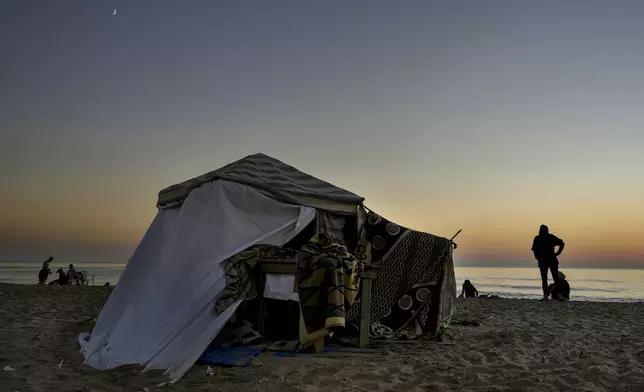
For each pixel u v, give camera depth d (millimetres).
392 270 7562
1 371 5238
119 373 5219
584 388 4949
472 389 4906
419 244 7656
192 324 5840
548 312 11203
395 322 7379
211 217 7184
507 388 4953
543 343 7191
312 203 7590
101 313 7414
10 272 108500
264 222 7340
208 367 5398
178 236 7102
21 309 10047
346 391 4707
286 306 7129
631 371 5512
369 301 6797
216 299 6078
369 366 5605
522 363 5969
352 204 7812
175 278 6457
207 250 6660
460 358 6125
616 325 9086
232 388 4758
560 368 5723
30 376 5066
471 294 19312
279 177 8008
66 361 5758
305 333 6184
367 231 7762
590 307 12383
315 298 6242
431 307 7453
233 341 6480
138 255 8000
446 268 7684
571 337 7707
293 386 4840
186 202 7641
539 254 14703
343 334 7379
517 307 12312
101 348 6020
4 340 6785
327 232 7645
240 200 7430
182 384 4883
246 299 6414
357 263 6523
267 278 6625
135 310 6293
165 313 6055
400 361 5906
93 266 176875
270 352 6234
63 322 8469
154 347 5684
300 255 6395
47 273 23312
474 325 8930
